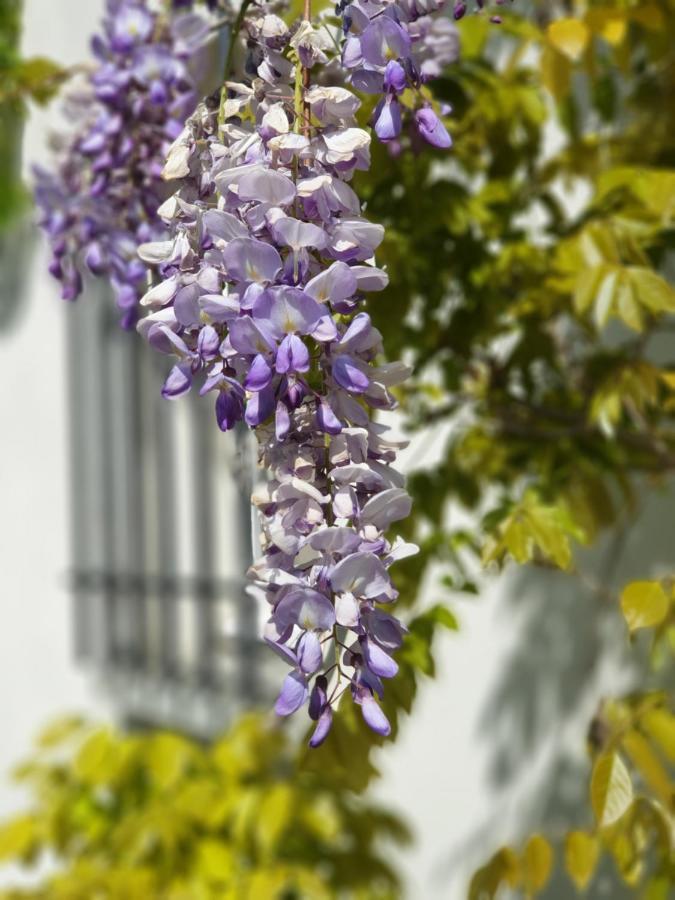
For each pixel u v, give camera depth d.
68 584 3.16
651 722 1.18
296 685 0.87
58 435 3.18
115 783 2.34
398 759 2.36
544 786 2.08
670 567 1.87
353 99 0.89
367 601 0.88
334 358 0.88
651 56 1.51
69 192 1.15
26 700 3.35
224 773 2.23
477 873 1.24
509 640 2.13
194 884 2.04
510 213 1.52
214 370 0.89
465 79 1.38
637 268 1.21
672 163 1.57
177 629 2.90
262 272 0.87
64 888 2.08
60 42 2.27
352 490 0.89
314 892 1.97
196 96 1.12
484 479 1.69
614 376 1.30
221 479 2.78
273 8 1.04
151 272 1.10
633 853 1.19
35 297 3.22
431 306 1.49
